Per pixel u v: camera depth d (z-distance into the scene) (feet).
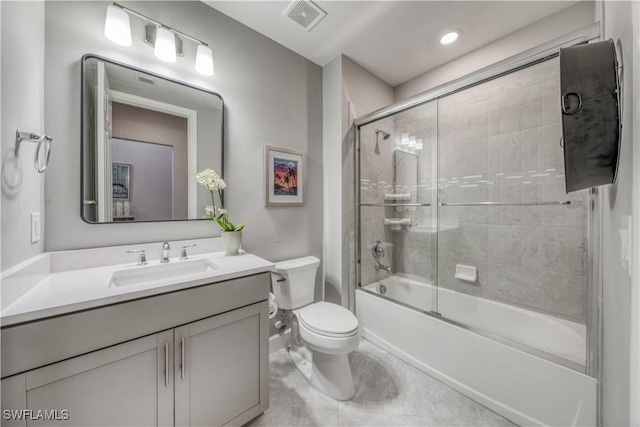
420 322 5.71
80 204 3.93
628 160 2.21
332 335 4.56
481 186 6.58
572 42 3.91
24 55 3.07
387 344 6.44
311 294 6.34
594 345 3.52
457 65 7.27
